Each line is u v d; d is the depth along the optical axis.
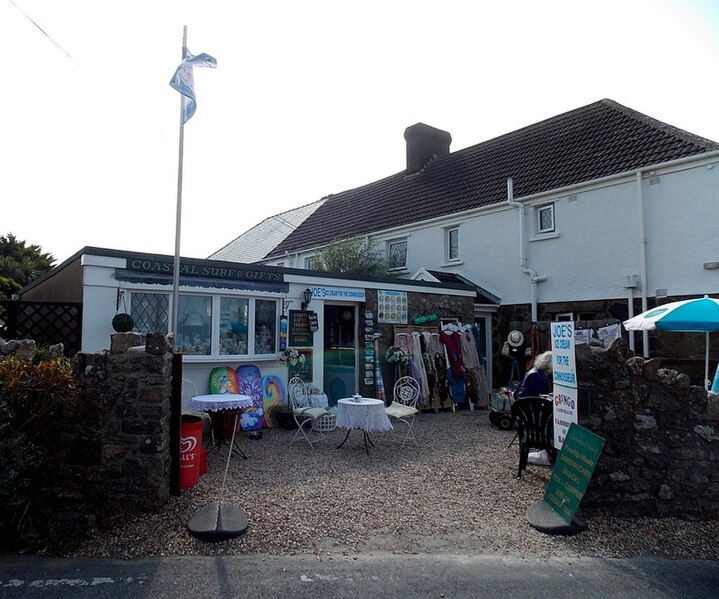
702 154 10.52
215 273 8.71
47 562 4.00
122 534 4.44
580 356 5.44
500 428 9.37
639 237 11.46
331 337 11.01
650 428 5.34
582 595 3.77
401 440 8.33
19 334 7.94
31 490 4.50
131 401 4.90
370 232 17.88
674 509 5.24
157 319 8.22
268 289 9.40
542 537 4.74
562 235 12.99
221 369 8.77
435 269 15.95
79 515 4.53
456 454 7.42
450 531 4.78
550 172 13.88
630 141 12.74
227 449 7.43
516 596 3.72
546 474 6.45
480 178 16.17
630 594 3.81
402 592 3.70
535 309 13.33
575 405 5.39
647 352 10.95
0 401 4.38
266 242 23.42
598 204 12.33
